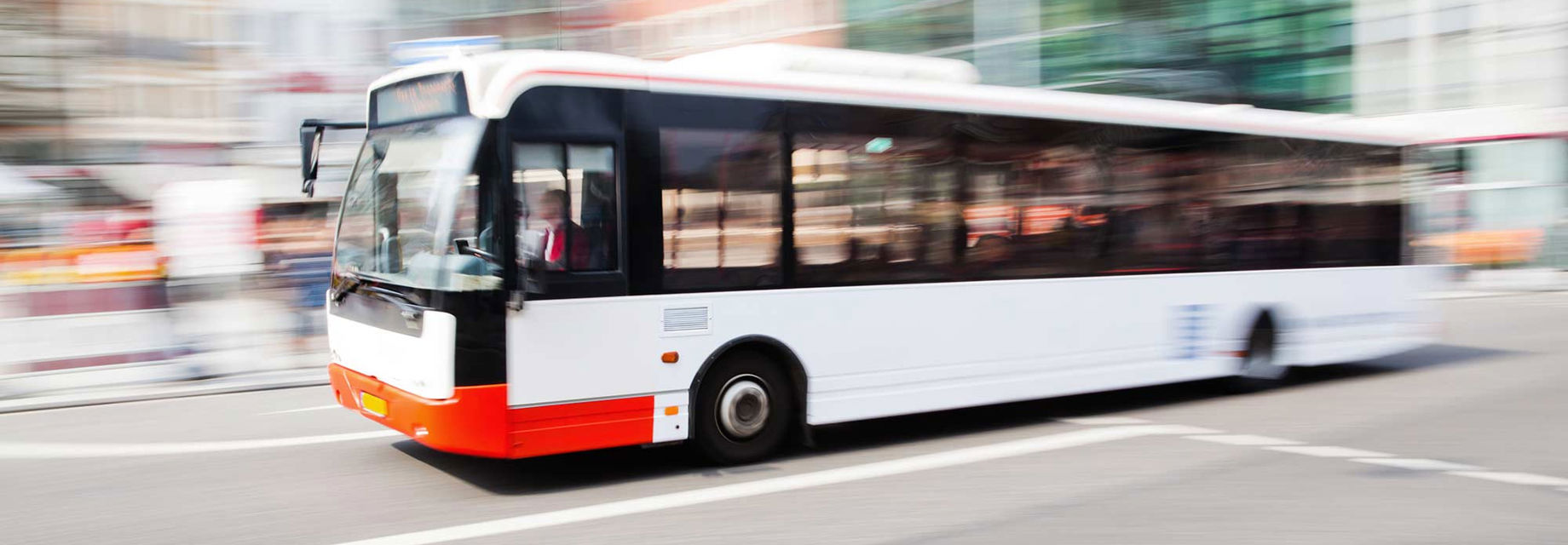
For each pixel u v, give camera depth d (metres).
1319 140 10.99
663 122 7.01
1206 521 6.12
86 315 10.85
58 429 8.98
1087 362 9.20
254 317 11.84
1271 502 6.54
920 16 27.44
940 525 6.05
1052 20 25.44
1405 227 11.87
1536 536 5.88
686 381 7.14
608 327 6.82
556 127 6.63
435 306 6.42
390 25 24.19
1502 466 7.48
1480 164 28.83
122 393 10.65
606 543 5.73
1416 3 32.72
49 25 24.36
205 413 9.67
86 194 11.78
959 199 8.39
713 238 7.21
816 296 7.66
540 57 6.66
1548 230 27.22
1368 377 11.70
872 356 7.96
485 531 5.93
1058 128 8.98
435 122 6.75
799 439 8.41
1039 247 8.88
